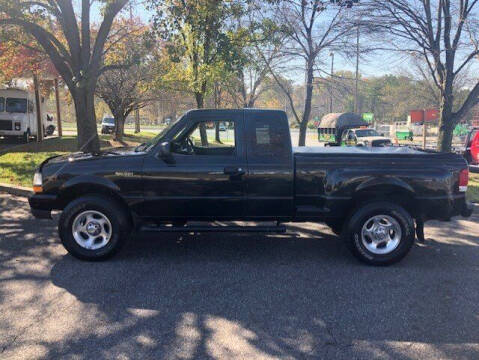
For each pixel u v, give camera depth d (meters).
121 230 5.32
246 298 4.35
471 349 3.42
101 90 25.89
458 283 4.79
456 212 5.46
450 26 11.55
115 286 4.62
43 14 12.97
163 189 5.31
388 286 4.69
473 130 13.02
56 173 5.36
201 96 15.27
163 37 11.76
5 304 4.16
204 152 5.68
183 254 5.73
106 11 10.79
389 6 11.14
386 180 5.27
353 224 5.25
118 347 3.41
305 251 5.91
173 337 3.57
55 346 3.41
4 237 6.37
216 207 5.39
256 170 5.30
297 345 3.46
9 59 19.88
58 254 5.64
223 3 12.53
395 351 3.38
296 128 72.31
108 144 24.67
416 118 16.17
